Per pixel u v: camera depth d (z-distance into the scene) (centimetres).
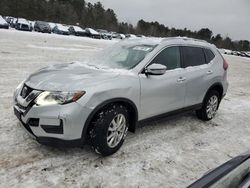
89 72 393
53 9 8869
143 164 371
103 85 356
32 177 316
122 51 476
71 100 331
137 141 439
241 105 774
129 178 336
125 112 383
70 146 338
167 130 502
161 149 421
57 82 351
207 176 194
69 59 1330
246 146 475
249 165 197
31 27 4384
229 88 1058
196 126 544
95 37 5038
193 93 512
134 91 391
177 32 11069
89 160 364
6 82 730
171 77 457
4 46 1570
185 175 357
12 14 7988
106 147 362
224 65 602
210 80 548
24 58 1201
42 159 354
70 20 9131
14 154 359
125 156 386
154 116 443
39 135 336
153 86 422
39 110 331
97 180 324
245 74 1694
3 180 305
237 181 178
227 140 492
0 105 539
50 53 1501
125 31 9844
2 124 447
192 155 415
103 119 353
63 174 328
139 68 417
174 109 479
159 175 350
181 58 495
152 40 485
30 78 385
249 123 609
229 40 10775
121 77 386
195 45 540
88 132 357
